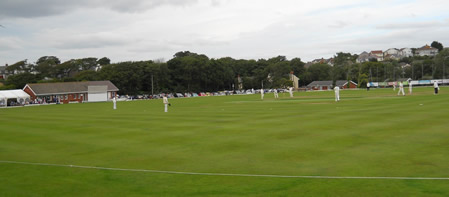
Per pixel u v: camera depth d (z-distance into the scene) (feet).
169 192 33.65
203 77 475.31
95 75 449.89
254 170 40.06
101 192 34.45
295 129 66.44
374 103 126.82
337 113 92.99
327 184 33.81
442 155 42.42
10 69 523.70
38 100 312.91
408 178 34.40
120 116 111.45
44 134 74.23
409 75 499.10
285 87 473.26
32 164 46.80
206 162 44.60
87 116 116.37
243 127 72.38
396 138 53.47
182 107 158.61
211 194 32.58
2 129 85.20
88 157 50.11
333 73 533.96
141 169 42.47
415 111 88.17
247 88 522.06
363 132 59.77
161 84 465.47
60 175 40.96
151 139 62.49
